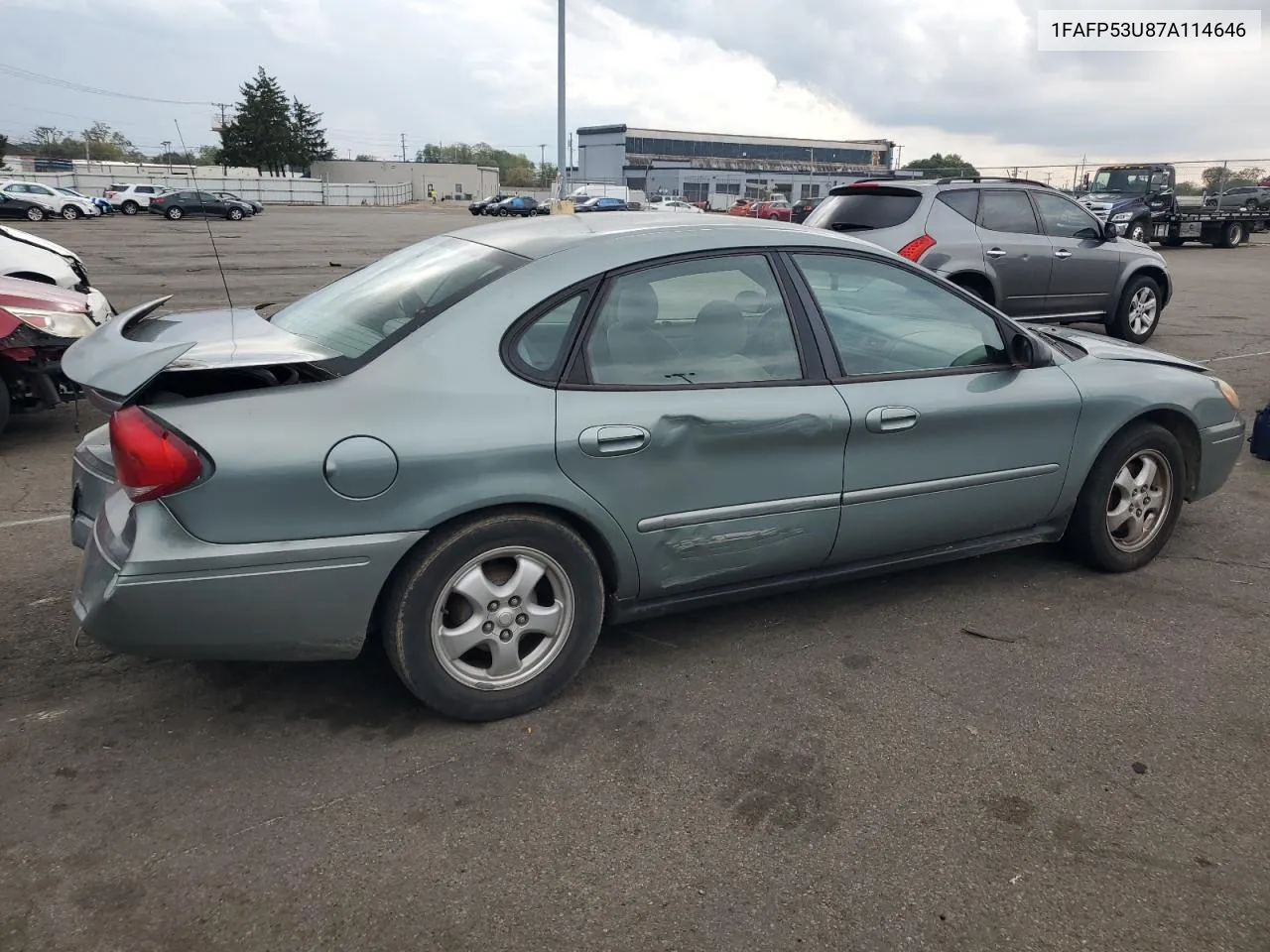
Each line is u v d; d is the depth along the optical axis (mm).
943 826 2729
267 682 3465
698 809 2793
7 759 2982
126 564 2719
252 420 2793
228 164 95500
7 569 4422
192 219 46281
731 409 3367
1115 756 3070
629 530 3281
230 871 2520
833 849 2631
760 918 2381
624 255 3340
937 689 3465
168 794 2826
